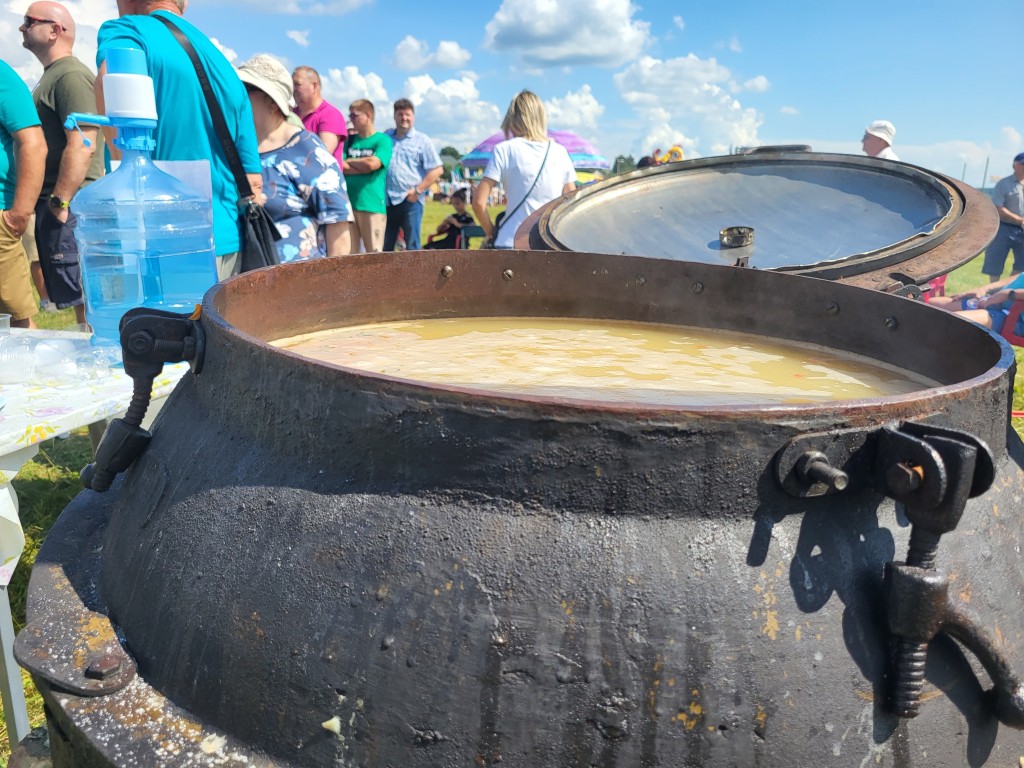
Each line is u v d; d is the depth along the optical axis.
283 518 0.86
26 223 4.07
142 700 0.89
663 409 0.75
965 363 1.28
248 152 3.17
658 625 0.75
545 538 0.77
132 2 3.07
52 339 2.16
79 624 0.99
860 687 0.78
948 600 0.77
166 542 0.96
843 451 0.78
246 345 0.94
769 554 0.78
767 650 0.76
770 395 1.28
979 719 0.84
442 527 0.79
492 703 0.75
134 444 1.12
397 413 0.81
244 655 0.84
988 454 0.72
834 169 3.03
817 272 2.10
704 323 1.84
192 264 2.66
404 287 1.80
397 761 0.77
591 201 2.94
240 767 0.81
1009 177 8.48
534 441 0.77
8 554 1.77
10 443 1.63
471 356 1.53
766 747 0.76
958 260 2.15
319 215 3.86
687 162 3.16
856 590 0.80
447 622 0.77
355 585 0.80
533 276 1.90
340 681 0.79
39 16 4.35
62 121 4.48
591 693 0.75
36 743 1.12
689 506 0.77
